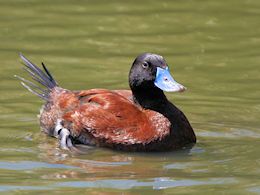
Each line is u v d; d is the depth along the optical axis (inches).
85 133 475.2
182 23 732.0
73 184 407.5
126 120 468.8
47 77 531.8
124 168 436.1
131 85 486.9
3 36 694.5
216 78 593.6
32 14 758.5
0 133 490.3
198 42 681.0
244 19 743.7
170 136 468.8
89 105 479.5
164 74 474.3
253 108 534.9
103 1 804.0
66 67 614.5
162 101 483.8
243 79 591.2
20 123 506.6
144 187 403.5
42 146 473.1
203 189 399.2
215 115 525.7
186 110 533.6
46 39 687.7
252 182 408.5
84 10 771.4
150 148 466.0
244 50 659.4
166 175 423.8
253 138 486.0
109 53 650.8
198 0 807.1
